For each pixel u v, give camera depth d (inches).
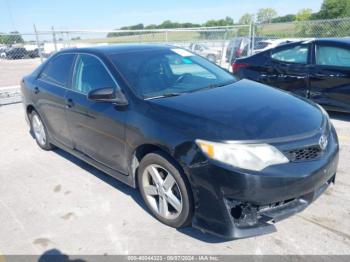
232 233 87.5
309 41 223.9
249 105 104.9
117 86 118.0
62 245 101.2
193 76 135.0
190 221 99.7
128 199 125.6
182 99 109.7
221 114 96.7
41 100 163.6
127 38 456.4
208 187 87.9
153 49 145.0
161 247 97.8
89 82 132.5
